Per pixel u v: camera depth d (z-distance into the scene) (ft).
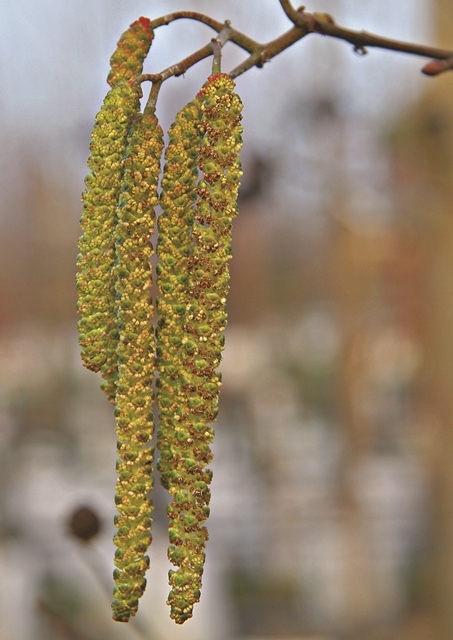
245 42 6.97
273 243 47.44
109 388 6.59
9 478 40.93
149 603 23.68
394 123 20.94
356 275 31.76
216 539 32.58
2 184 42.39
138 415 6.36
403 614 28.30
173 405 6.40
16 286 44.83
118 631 19.54
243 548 32.07
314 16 7.47
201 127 6.39
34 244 43.91
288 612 28.78
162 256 6.44
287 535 32.53
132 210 6.35
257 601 29.25
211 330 6.38
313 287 48.19
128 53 6.41
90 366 6.47
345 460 31.55
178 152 6.42
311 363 46.37
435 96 20.44
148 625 12.36
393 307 36.24
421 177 20.43
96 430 45.57
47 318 44.75
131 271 6.37
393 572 30.04
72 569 25.11
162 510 24.32
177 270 6.45
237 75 7.07
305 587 30.35
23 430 45.01
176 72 6.48
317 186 20.44
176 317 6.43
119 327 6.41
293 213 42.80
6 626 20.02
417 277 33.04
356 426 31.65
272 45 7.18
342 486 31.35
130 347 6.36
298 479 36.29
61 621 12.60
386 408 40.16
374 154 20.85
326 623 28.30
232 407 45.80
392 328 38.34
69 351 44.60
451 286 21.21
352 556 30.12
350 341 32.17
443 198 20.22
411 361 39.17
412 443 39.19
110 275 6.43
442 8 20.80
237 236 47.01
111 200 6.39
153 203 6.39
